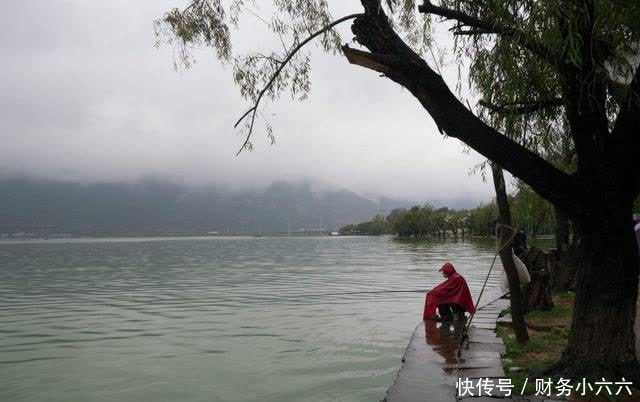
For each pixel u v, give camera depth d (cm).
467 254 6034
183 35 784
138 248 12006
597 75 653
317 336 1457
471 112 673
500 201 1040
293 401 902
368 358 1192
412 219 12950
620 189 700
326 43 809
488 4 649
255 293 2583
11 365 1175
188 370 1110
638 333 1027
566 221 1866
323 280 3278
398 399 732
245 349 1302
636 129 681
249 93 786
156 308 2083
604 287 721
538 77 718
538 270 1388
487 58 699
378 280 3206
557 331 1145
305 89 800
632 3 614
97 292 2744
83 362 1195
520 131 807
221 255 7675
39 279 3681
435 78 662
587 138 685
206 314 1902
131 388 991
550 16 582
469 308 1335
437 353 998
